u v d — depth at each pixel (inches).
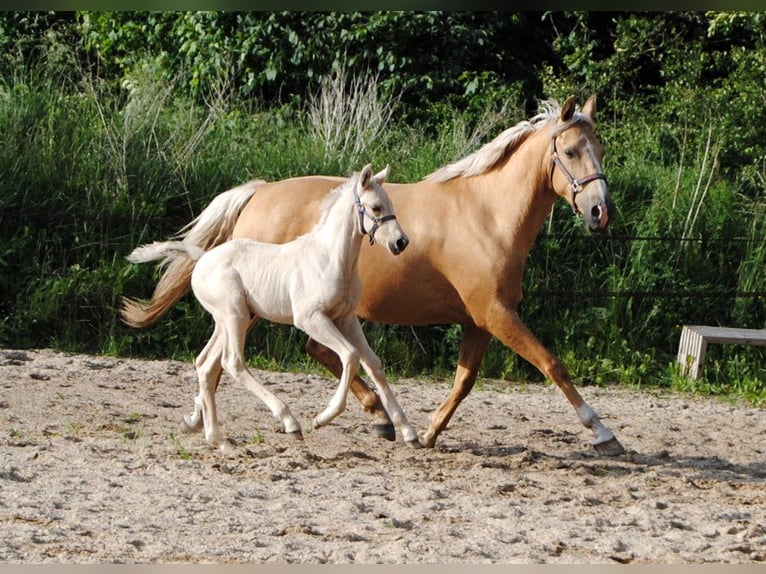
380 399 367.2
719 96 768.3
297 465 317.7
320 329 323.0
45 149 561.0
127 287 538.9
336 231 324.5
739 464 366.0
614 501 297.6
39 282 535.8
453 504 282.7
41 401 395.9
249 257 332.2
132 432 354.6
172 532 247.0
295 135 648.4
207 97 796.0
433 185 366.3
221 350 338.3
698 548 253.4
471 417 423.8
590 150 344.5
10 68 679.7
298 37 796.6
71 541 236.4
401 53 809.5
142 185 561.6
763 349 563.5
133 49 836.0
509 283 349.4
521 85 821.9
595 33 896.9
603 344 553.3
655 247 579.2
